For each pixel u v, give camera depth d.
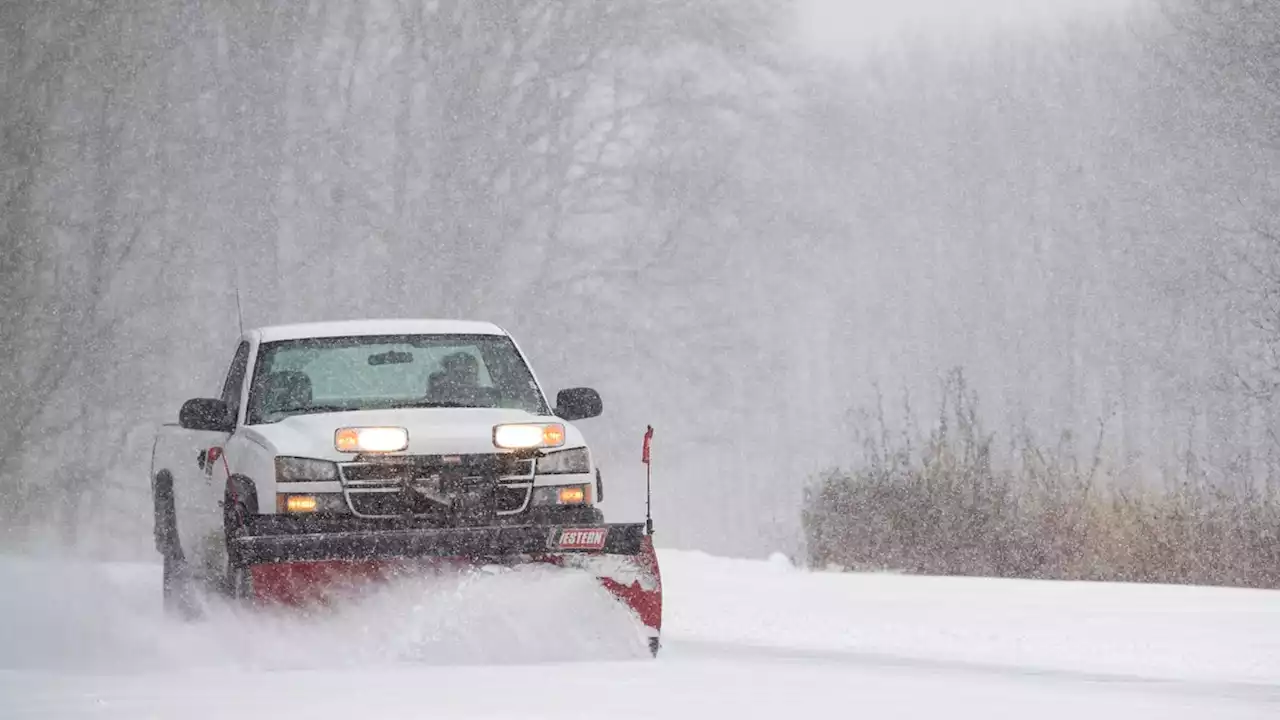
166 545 39.84
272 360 37.69
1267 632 37.34
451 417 34.50
